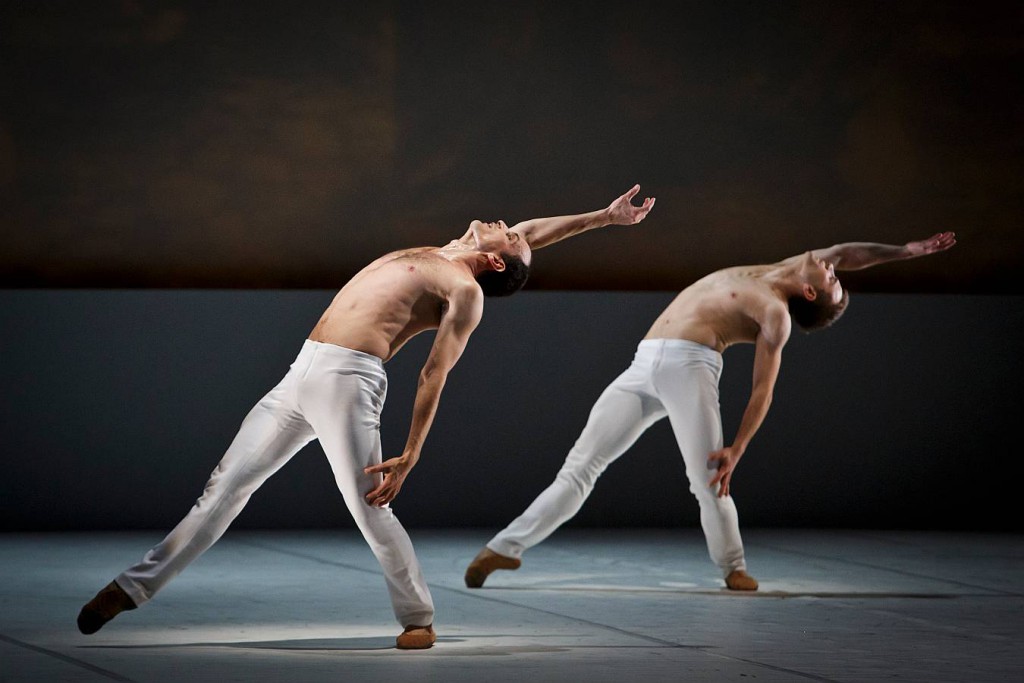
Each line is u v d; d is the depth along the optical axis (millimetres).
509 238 8352
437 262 7844
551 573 11195
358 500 7434
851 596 10047
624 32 15258
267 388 14086
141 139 14492
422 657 7133
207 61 14594
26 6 14266
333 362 7449
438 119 14961
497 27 15055
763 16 15477
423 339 14250
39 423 13711
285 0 14703
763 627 8492
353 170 14836
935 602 9797
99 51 14406
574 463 10484
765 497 15000
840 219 15609
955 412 15289
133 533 13492
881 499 15172
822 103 15562
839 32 15570
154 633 7805
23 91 14266
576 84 15195
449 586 10367
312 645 7492
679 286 15383
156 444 13914
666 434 14867
